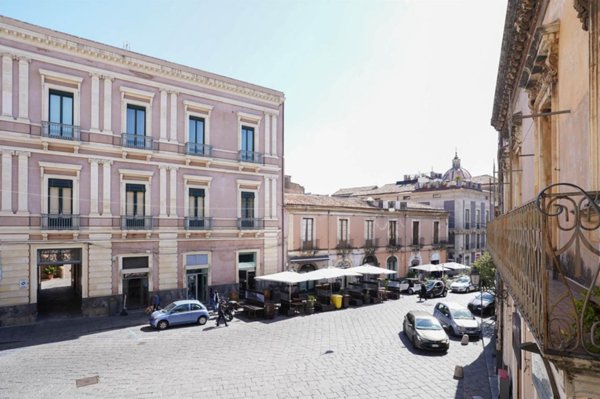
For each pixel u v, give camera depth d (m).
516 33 8.21
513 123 9.62
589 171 4.00
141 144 21.62
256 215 26.38
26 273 18.09
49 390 10.77
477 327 17.56
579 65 4.52
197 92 23.84
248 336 16.91
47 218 18.58
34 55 18.45
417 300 27.19
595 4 3.87
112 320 19.09
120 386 11.12
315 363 13.44
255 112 26.62
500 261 6.86
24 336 16.16
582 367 2.63
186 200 23.25
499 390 10.34
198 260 23.62
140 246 21.39
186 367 12.77
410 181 58.16
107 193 20.41
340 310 23.28
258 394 10.77
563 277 2.81
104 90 20.50
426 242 39.78
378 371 12.80
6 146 17.70
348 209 32.34
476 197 47.84
